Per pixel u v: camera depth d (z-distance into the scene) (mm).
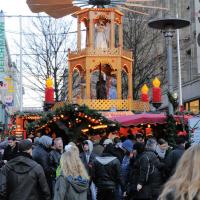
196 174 3639
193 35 39656
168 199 3654
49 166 11102
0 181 7984
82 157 12883
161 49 44188
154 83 23062
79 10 28625
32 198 7918
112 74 29828
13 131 24875
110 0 27234
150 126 21469
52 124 18922
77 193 7504
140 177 10742
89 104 25297
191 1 40062
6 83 46719
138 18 42906
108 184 11531
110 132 19438
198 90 37688
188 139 15250
